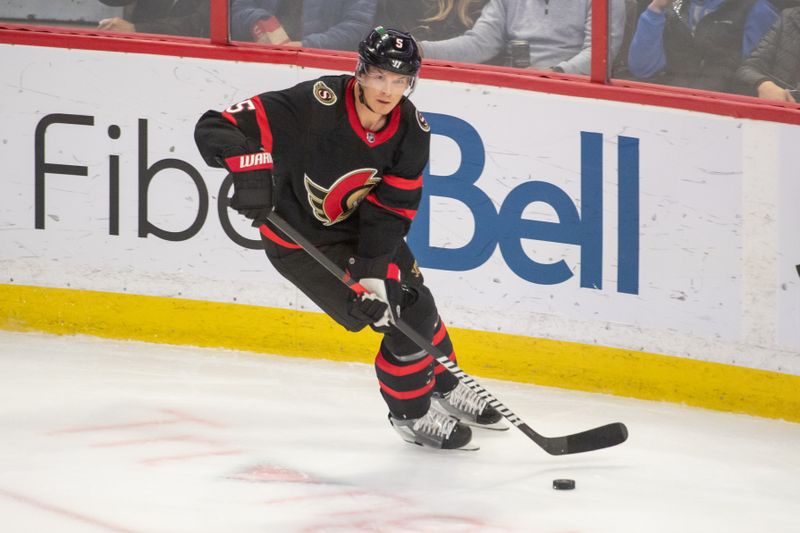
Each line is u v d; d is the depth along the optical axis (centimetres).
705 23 1494
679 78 1519
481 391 1193
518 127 1541
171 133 1634
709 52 1502
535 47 1575
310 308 1625
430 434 1262
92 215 1662
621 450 1312
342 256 1185
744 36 1487
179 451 1222
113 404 1373
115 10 1667
